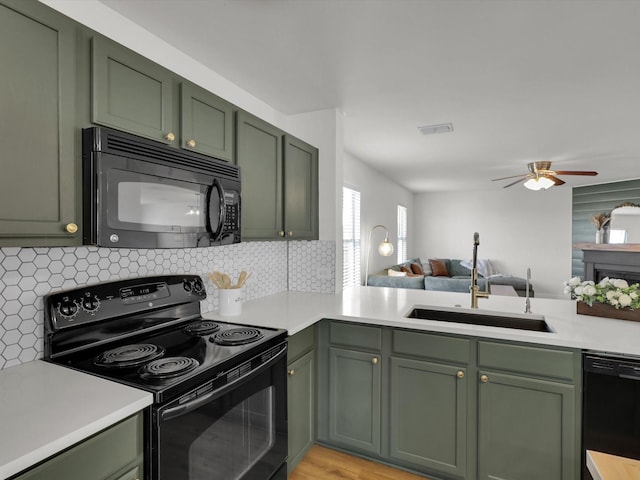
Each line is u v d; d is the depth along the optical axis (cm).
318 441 221
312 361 212
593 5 151
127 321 156
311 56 196
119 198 120
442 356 185
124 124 130
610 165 486
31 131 102
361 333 205
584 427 158
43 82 106
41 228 104
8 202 97
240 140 190
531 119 304
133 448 101
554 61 202
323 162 281
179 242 143
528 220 731
